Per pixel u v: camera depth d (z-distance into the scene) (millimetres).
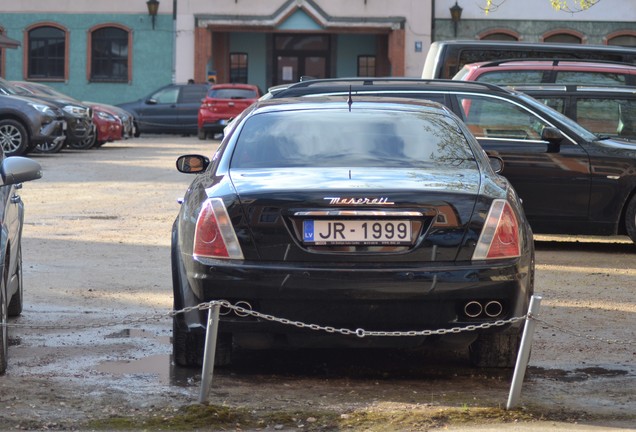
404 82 15336
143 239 15836
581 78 19547
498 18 53844
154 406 7316
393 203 7582
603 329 10141
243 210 7656
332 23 53906
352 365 8703
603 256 15203
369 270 7504
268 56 56562
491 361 8484
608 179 14898
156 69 55031
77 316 10422
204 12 54469
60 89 55438
